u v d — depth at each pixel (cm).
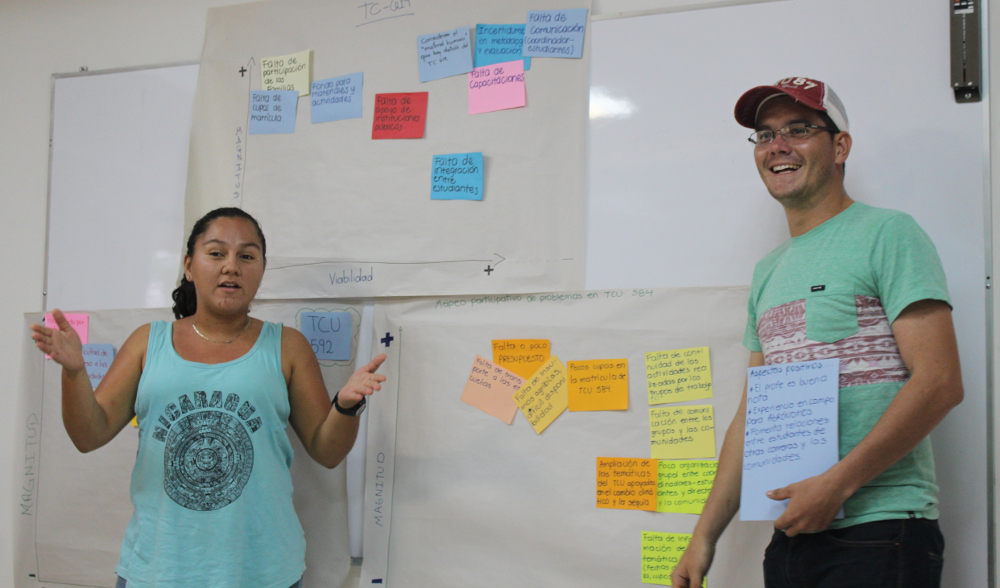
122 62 186
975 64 130
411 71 160
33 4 194
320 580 153
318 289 160
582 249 146
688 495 137
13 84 192
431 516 149
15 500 175
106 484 170
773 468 102
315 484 156
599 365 143
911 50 134
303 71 167
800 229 114
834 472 94
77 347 121
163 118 180
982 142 130
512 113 153
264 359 134
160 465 125
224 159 170
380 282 156
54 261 183
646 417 140
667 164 145
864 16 137
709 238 141
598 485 141
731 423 125
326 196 162
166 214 177
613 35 150
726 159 142
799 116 112
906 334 96
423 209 156
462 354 151
